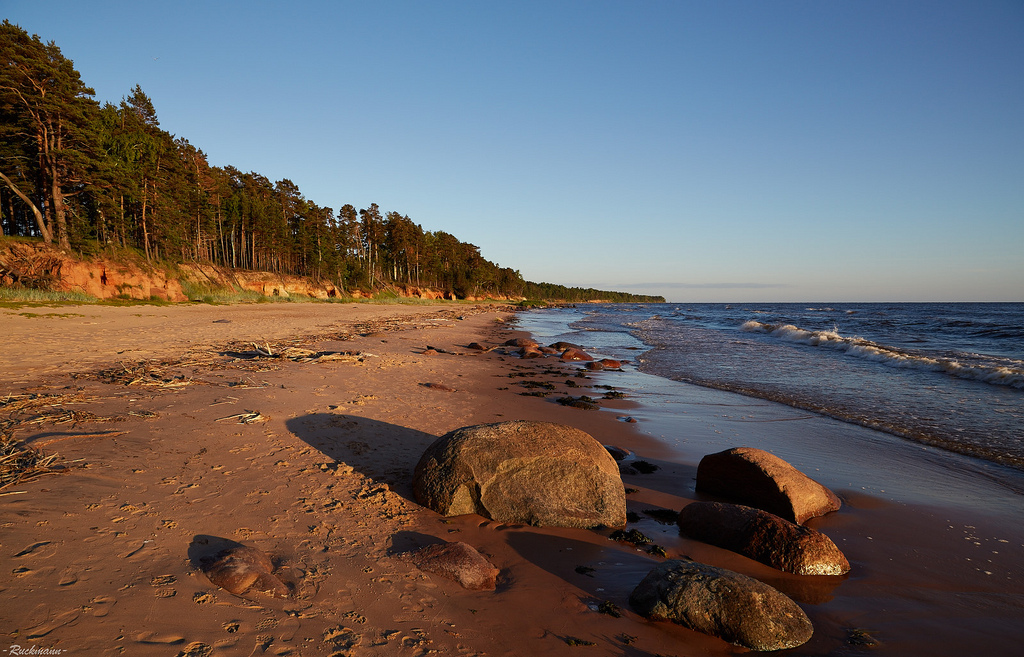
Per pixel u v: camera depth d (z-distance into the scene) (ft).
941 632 13.03
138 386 31.96
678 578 13.44
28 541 12.75
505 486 18.53
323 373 42.29
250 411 27.89
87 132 131.54
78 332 59.57
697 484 22.97
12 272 110.52
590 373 57.21
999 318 157.99
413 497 19.49
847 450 28.91
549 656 11.27
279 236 261.65
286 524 15.99
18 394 27.91
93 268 124.16
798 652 12.13
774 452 28.53
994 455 27.84
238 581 12.03
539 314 242.58
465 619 12.28
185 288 158.61
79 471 17.66
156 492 16.90
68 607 10.46
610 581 14.78
